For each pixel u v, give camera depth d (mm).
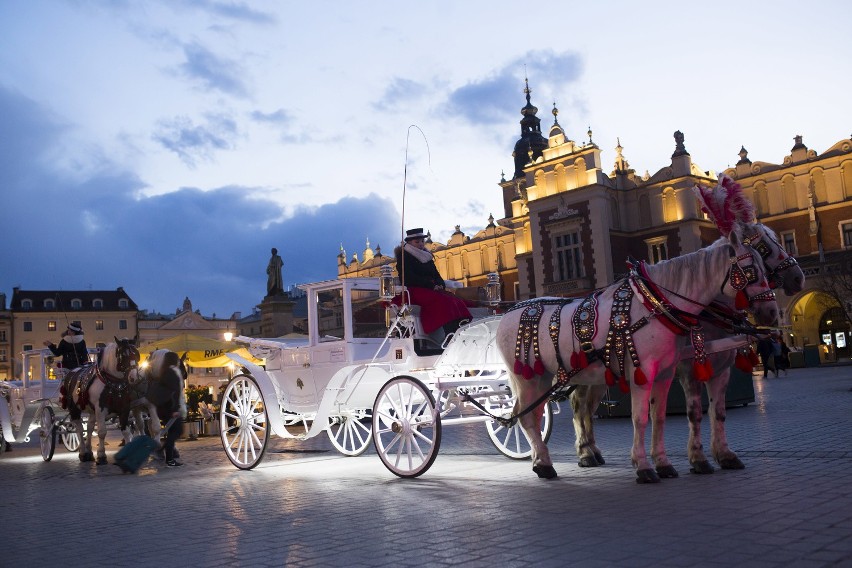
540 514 6434
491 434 11031
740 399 16656
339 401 10859
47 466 14828
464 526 6156
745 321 8016
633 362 7746
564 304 8656
